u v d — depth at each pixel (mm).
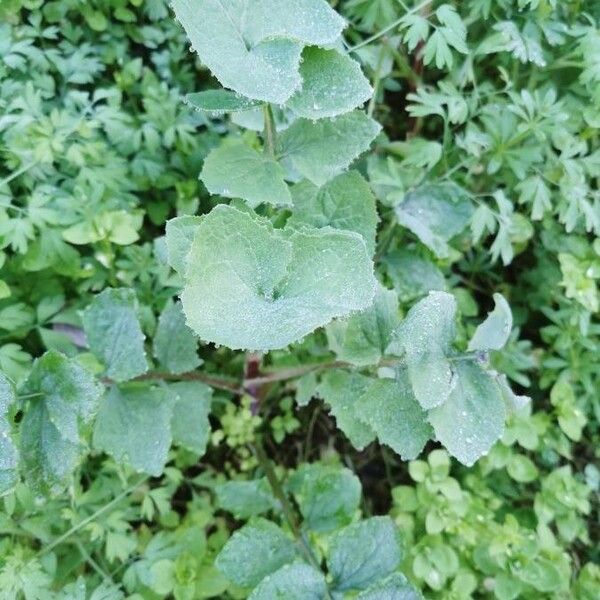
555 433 462
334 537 317
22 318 397
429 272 431
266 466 427
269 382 417
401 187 428
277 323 199
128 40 504
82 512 377
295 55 217
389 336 294
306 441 501
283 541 337
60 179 437
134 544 370
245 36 219
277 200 267
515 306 521
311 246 212
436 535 418
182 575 369
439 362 263
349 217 308
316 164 289
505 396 276
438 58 389
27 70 444
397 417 282
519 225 452
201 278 199
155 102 461
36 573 333
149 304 432
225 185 268
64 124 417
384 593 285
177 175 478
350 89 243
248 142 457
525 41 410
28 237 402
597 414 467
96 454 407
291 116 320
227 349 474
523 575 403
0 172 429
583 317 449
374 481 504
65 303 430
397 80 523
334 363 344
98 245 420
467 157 456
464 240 482
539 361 488
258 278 209
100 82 492
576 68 454
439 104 418
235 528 459
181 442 380
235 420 430
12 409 252
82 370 272
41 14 466
